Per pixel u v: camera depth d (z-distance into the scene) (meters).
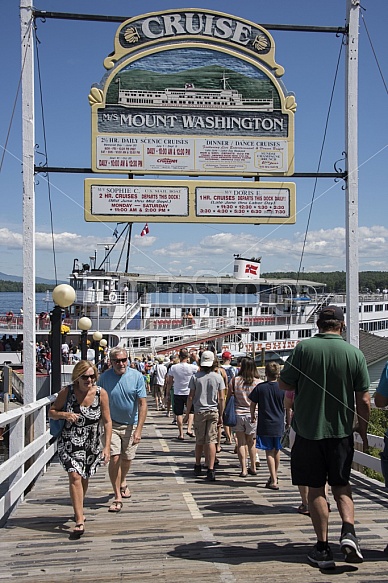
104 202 10.83
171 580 4.79
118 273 37.38
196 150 10.98
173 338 36.53
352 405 5.11
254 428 9.45
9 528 6.41
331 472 5.07
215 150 11.01
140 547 5.66
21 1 10.09
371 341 24.42
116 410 7.32
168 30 10.89
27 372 9.81
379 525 6.34
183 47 10.93
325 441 5.06
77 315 36.50
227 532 6.16
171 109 10.94
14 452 7.45
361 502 7.45
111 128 10.85
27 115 10.15
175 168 10.95
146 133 10.90
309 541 5.78
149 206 10.92
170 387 14.79
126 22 10.81
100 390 6.34
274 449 8.52
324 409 5.06
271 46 11.02
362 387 5.16
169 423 18.27
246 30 11.00
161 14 10.88
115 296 35.84
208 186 11.01
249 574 4.88
